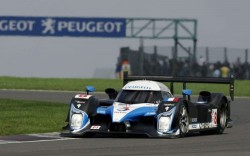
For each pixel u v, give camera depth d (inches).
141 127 1993.1
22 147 1689.2
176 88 4891.7
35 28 6884.8
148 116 2000.5
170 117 1977.1
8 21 6875.0
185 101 2048.5
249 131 2351.1
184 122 2037.4
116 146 1742.1
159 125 1980.8
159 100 2096.5
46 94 4173.2
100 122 2053.4
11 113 2716.5
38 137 1988.2
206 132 2297.0
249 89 5049.2
